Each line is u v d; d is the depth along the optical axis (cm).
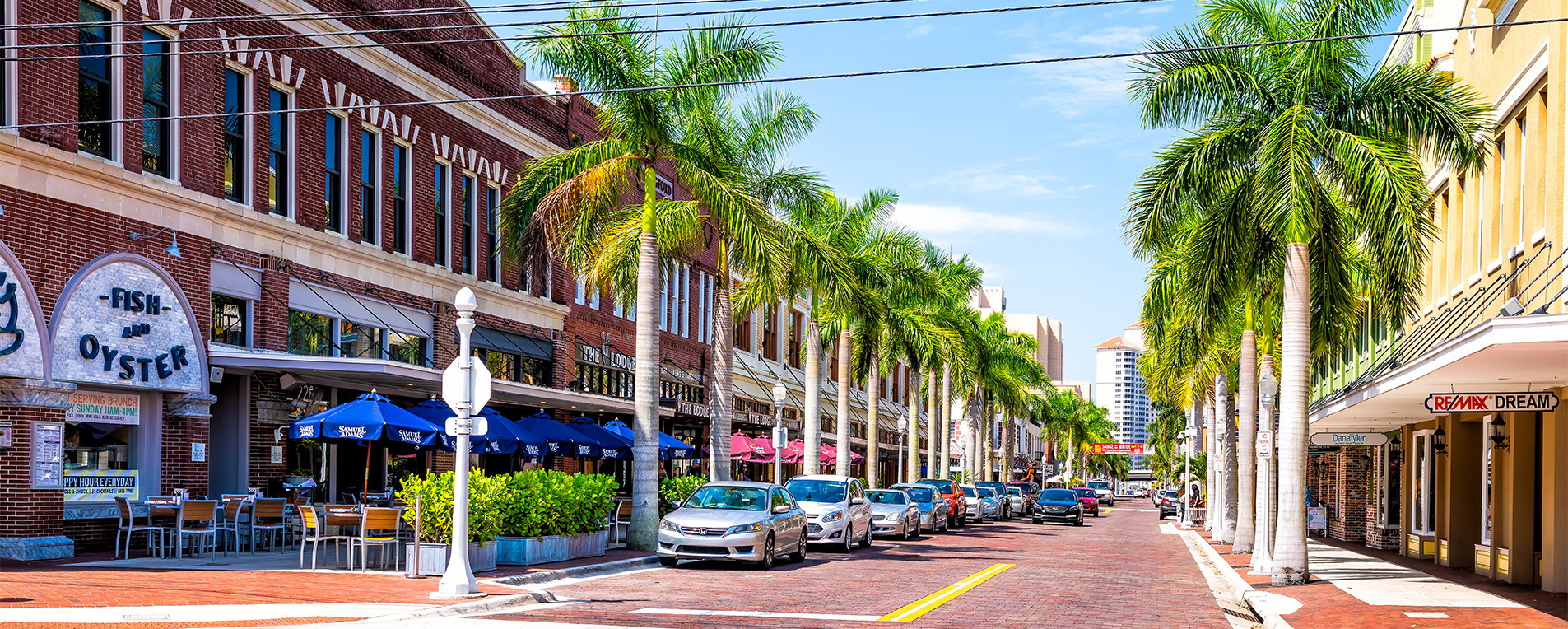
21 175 1995
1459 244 2744
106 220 2159
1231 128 2166
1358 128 2159
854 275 3472
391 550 2225
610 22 2602
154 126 2303
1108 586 2116
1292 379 2111
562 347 3856
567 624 1393
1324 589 2014
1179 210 2256
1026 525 5316
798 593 1838
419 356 3120
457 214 3303
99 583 1580
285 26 2605
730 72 2697
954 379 6375
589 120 4081
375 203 2952
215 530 2083
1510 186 2277
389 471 2966
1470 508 2573
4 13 1980
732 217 2725
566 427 2647
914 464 5000
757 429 5519
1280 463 2122
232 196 2506
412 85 3075
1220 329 2469
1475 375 1794
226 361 2353
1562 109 1959
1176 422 9781
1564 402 1975
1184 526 5356
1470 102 2230
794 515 2475
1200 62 2180
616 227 2845
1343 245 2247
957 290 5409
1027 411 9806
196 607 1381
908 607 1673
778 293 3052
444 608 1472
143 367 2216
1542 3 2086
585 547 2348
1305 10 2183
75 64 2119
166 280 2275
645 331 2620
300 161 2678
